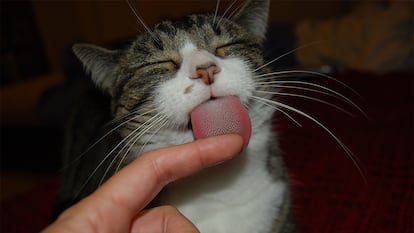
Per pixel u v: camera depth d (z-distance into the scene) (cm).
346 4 99
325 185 34
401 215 29
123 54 30
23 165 72
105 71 30
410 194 31
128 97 28
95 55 30
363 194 32
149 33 28
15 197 46
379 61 64
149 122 26
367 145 40
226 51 27
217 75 24
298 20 88
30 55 89
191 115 23
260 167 28
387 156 37
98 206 17
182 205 27
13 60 86
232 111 22
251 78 25
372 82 56
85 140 40
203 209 27
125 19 72
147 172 17
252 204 27
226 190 27
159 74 26
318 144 42
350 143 41
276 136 31
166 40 27
